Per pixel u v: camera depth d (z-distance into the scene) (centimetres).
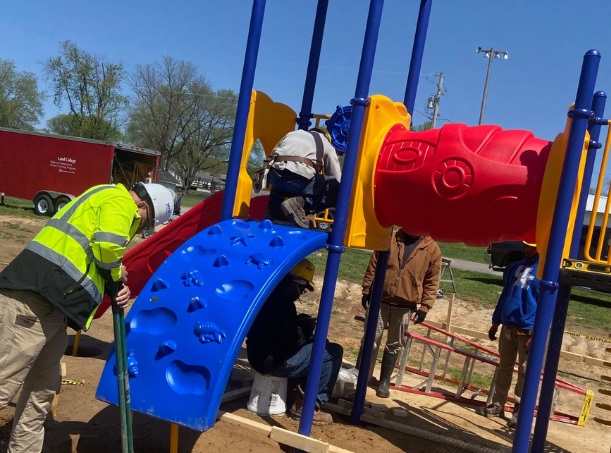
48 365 360
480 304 1488
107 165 2308
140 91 6147
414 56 557
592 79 368
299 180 478
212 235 458
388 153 461
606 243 1561
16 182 2402
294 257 412
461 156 426
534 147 414
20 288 331
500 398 627
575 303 1781
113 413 473
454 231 445
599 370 980
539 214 393
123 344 360
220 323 374
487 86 4703
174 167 6644
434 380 778
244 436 457
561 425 648
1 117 6606
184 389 363
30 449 365
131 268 614
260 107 543
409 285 625
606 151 412
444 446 511
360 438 501
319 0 595
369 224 472
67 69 5184
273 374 499
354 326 1060
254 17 519
